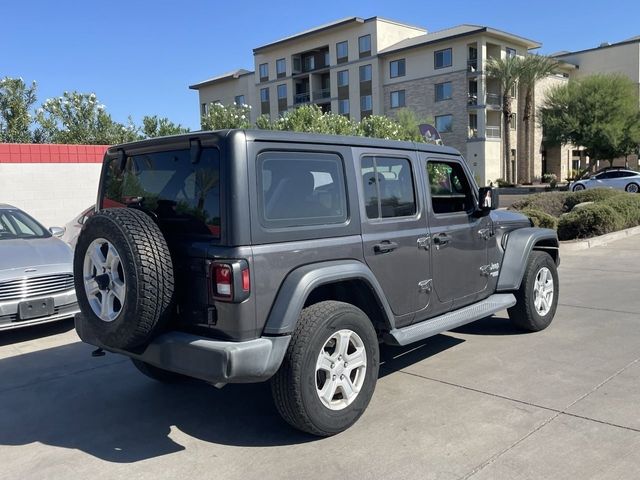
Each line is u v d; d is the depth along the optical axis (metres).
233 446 3.91
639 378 4.77
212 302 3.61
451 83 49.47
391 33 54.81
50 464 3.76
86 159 13.70
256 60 66.19
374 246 4.30
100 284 3.77
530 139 54.53
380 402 4.49
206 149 3.74
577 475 3.31
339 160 4.19
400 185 4.68
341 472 3.47
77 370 5.65
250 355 3.50
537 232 6.16
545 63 47.78
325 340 3.79
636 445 3.62
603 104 43.28
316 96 60.81
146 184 4.19
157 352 3.77
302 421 3.75
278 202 3.76
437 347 5.89
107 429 4.28
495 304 5.52
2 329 6.31
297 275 3.74
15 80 19.52
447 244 5.04
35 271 6.55
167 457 3.80
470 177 5.50
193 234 3.77
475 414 4.19
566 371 5.01
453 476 3.36
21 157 12.84
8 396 5.00
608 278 9.27
